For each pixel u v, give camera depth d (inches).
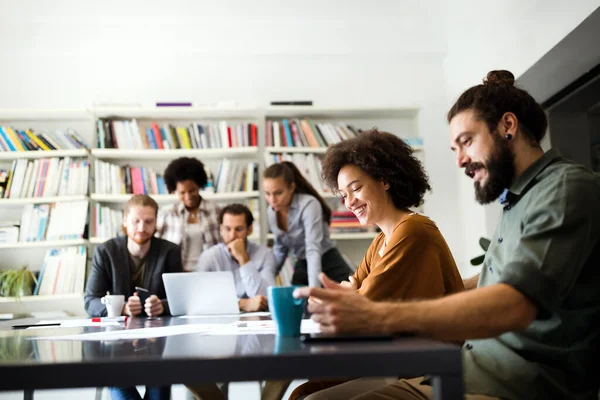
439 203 195.3
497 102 53.0
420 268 58.5
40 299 171.5
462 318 39.7
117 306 100.2
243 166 188.4
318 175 182.2
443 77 201.3
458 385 32.9
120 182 178.2
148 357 34.3
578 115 138.7
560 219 44.6
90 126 189.0
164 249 118.2
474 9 176.9
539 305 41.6
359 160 66.9
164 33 191.5
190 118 190.2
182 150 178.9
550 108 137.7
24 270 172.9
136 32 190.5
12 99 187.9
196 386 64.8
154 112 181.6
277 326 47.4
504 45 158.4
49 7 185.8
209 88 194.1
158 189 179.6
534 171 51.7
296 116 192.5
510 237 51.4
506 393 46.3
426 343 37.4
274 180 136.2
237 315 93.8
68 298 177.6
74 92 189.8
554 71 129.6
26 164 177.3
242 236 124.8
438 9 193.8
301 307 47.4
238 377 33.2
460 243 193.8
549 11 134.0
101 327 75.1
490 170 52.9
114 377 33.3
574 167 48.9
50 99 188.9
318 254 136.2
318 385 68.1
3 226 173.8
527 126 53.2
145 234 114.0
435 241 60.2
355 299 40.8
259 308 107.8
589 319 46.9
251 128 184.1
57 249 175.2
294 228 141.0
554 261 43.2
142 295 104.5
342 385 64.4
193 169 147.9
